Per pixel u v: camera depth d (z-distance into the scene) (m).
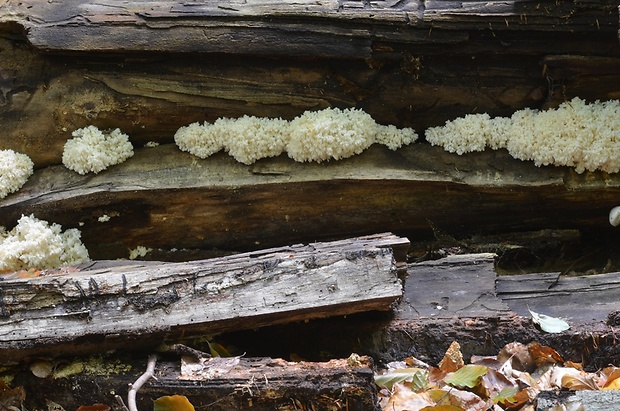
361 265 4.07
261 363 3.98
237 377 3.94
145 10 4.29
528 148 4.30
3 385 4.01
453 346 4.05
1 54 4.35
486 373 4.00
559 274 4.22
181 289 4.04
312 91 4.34
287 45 4.28
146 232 4.38
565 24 4.25
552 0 4.25
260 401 3.93
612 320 4.09
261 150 4.32
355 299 4.05
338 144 4.30
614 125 4.27
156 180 4.34
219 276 4.05
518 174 4.32
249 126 4.32
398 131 4.35
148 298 4.03
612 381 3.99
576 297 4.18
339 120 4.30
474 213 4.36
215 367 3.97
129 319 4.01
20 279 4.05
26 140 4.36
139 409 3.97
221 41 4.28
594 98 4.31
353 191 4.33
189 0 4.30
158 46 4.28
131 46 4.29
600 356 4.07
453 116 4.36
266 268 4.06
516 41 4.28
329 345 4.13
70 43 4.29
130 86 4.33
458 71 4.32
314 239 4.39
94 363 4.02
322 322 4.12
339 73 4.32
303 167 4.33
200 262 4.09
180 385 3.95
